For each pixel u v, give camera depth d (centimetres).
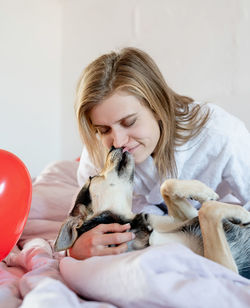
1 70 320
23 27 337
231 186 159
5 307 88
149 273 76
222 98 264
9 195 114
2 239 115
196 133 151
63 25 367
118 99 124
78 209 119
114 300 80
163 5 292
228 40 261
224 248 99
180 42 283
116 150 122
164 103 140
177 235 111
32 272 107
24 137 342
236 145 152
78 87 144
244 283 88
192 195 115
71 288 93
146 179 157
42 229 171
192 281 78
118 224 112
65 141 373
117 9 324
